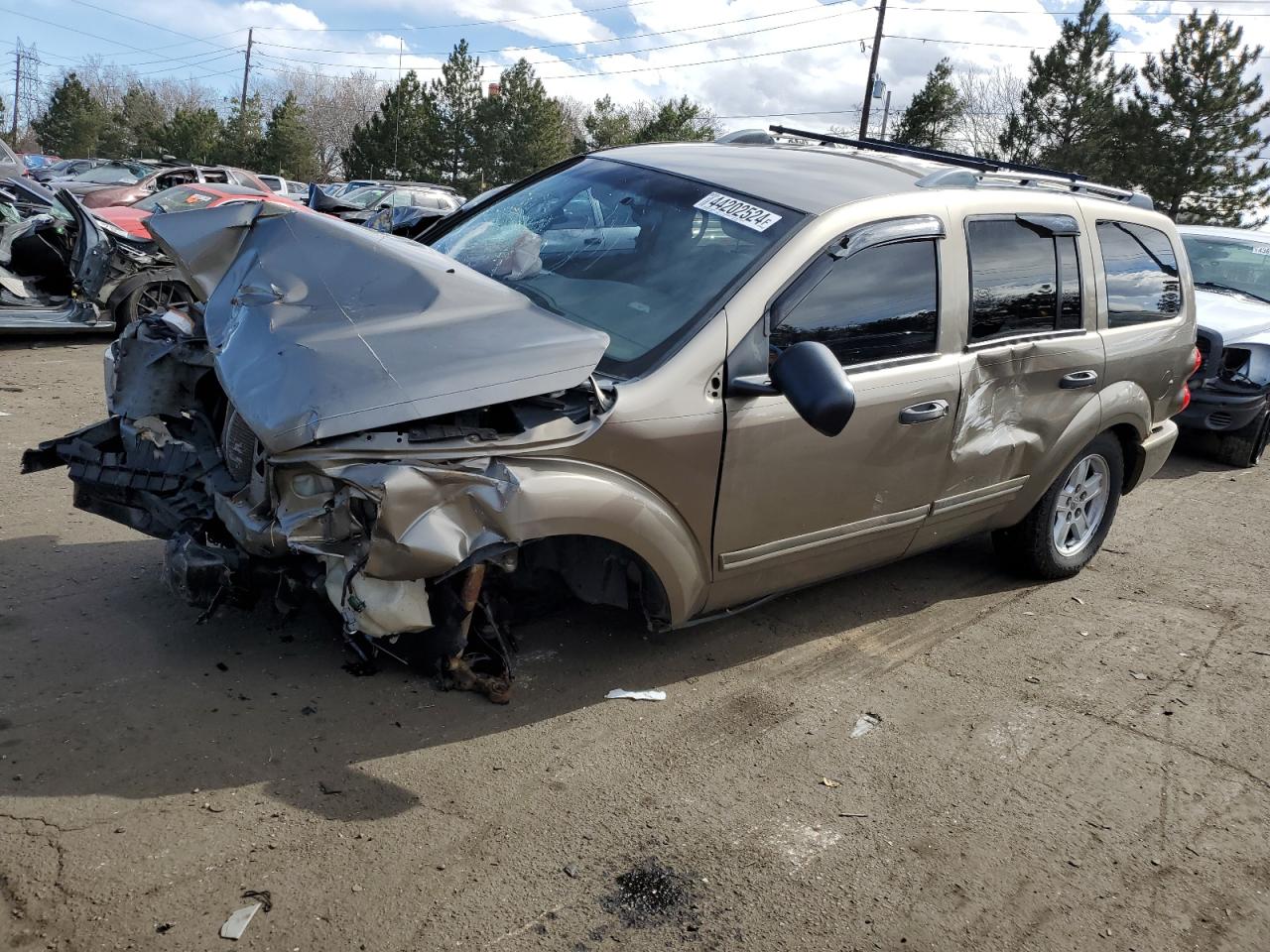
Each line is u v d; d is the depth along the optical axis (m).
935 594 5.06
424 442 2.91
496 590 3.60
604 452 3.17
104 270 8.98
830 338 3.70
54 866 2.55
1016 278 4.41
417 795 3.01
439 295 3.21
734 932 2.63
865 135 41.75
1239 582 5.66
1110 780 3.53
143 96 85.56
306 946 2.41
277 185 29.67
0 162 19.16
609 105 62.44
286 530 2.92
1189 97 40.09
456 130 55.94
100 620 3.78
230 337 3.17
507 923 2.56
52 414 6.88
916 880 2.91
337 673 3.59
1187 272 5.55
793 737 3.59
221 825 2.78
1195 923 2.86
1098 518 5.44
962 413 4.19
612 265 3.79
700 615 3.83
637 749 3.40
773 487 3.62
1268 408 8.39
